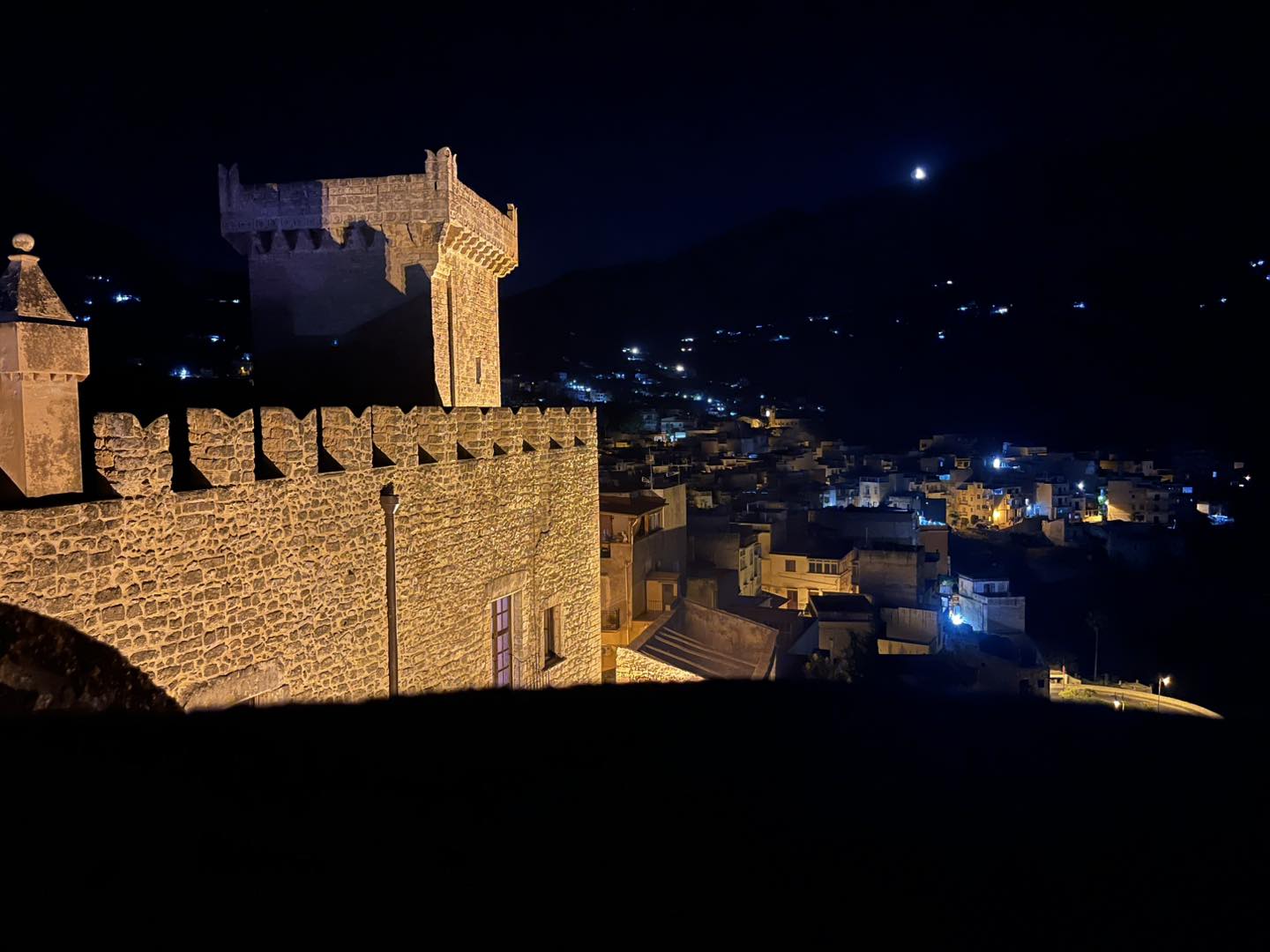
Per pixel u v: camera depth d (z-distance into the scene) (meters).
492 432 17.55
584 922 6.75
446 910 6.96
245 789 9.42
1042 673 46.47
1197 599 77.19
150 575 9.82
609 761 10.45
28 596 8.52
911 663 44.12
